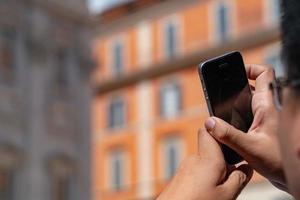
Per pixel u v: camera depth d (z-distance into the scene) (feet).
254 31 92.63
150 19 105.81
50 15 71.00
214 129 4.31
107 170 108.68
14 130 65.62
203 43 98.43
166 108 102.12
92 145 73.36
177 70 101.60
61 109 70.38
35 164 66.85
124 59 108.78
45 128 68.39
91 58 74.95
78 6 73.92
